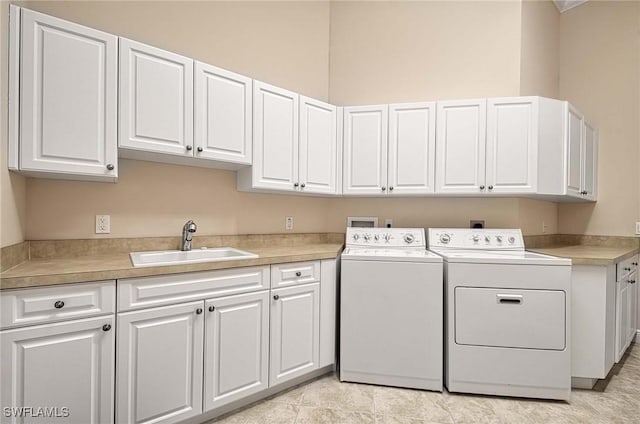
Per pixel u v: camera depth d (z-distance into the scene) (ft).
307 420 5.53
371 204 9.15
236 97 6.54
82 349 4.18
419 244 7.97
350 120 8.39
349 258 6.87
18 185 4.92
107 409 4.34
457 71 8.68
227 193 7.60
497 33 8.41
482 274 6.34
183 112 5.84
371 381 6.75
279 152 7.25
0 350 3.69
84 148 4.88
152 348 4.72
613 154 9.46
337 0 9.69
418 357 6.53
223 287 5.46
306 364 6.65
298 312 6.50
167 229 6.72
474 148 7.60
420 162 7.91
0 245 4.24
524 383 6.19
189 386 5.09
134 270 4.51
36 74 4.55
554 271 6.14
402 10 9.12
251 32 8.07
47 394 3.95
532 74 8.71
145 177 6.46
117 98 5.16
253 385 5.84
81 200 5.79
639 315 9.04
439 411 5.81
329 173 8.25
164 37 6.73
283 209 8.61
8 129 4.41
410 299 6.57
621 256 6.97
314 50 9.35
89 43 4.92
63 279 4.01
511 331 6.23
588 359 6.55
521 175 7.37
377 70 9.27
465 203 8.52
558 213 10.14
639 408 5.93
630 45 9.27
